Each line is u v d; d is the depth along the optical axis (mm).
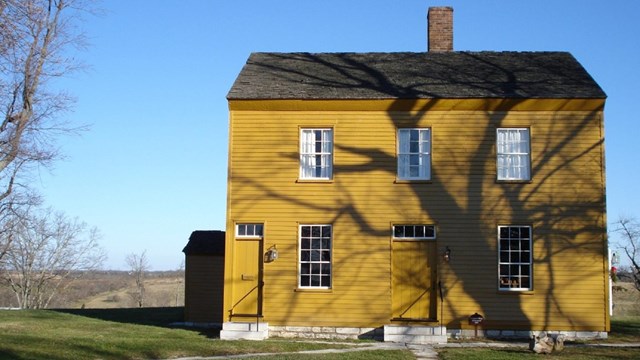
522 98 21344
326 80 22891
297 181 21531
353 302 21031
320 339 20516
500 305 20812
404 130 21734
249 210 21531
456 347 19016
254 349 17984
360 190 21438
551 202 21156
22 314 26703
